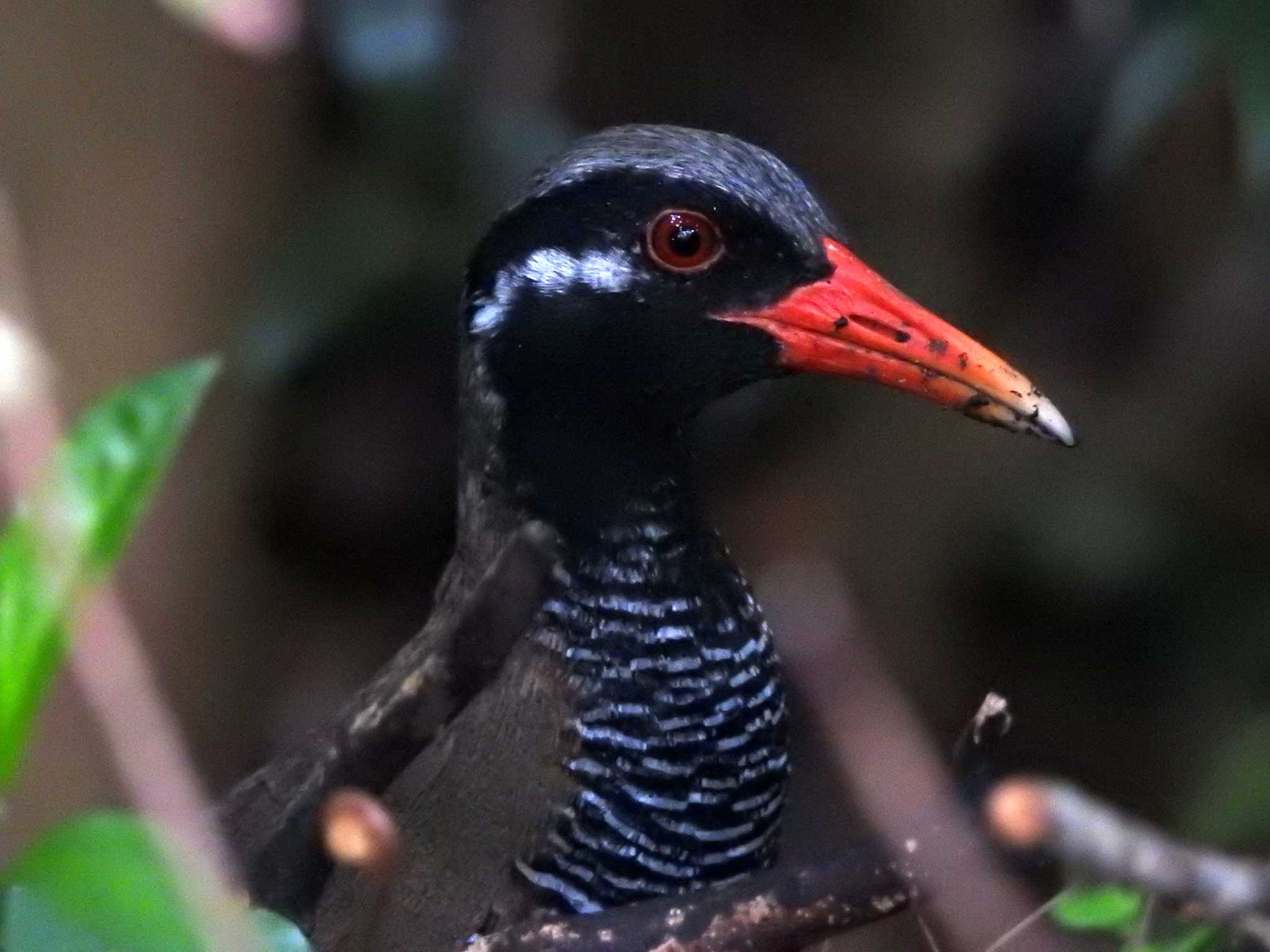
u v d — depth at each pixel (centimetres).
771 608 1316
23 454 445
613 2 1463
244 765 1431
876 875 623
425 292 1402
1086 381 1517
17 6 1107
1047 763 1512
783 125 1466
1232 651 1491
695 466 779
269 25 634
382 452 1578
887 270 1450
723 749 742
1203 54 1091
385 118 1303
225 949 404
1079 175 1480
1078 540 1484
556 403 745
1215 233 1441
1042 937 718
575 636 729
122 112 1168
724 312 754
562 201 743
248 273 1310
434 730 611
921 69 1430
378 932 681
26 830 1061
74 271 1148
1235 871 475
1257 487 1486
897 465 1470
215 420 1348
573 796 711
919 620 1477
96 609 446
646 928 649
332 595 1619
